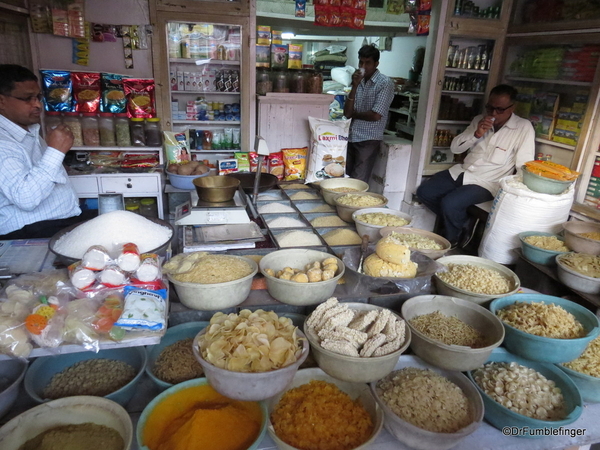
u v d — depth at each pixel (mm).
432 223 4203
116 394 1271
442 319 1613
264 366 1137
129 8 3195
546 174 2637
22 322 1162
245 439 1182
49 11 3057
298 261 1737
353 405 1338
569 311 1736
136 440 1212
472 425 1226
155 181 3146
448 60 3811
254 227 2006
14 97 2016
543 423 1278
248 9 3281
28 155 1997
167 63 3340
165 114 3467
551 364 1533
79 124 3197
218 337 1206
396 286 1663
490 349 1354
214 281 1435
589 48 2990
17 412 1288
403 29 4941
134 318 1203
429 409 1315
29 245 1800
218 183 2186
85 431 1174
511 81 3857
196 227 1963
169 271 1485
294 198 2715
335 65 6090
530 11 3555
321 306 1445
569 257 2223
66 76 3053
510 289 1793
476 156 3623
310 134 3664
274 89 3584
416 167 4039
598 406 1515
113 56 3307
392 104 4926
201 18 3262
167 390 1271
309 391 1372
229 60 3459
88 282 1306
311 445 1195
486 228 2979
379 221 2184
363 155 4090
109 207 1820
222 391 1160
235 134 3691
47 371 1452
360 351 1280
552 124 3365
